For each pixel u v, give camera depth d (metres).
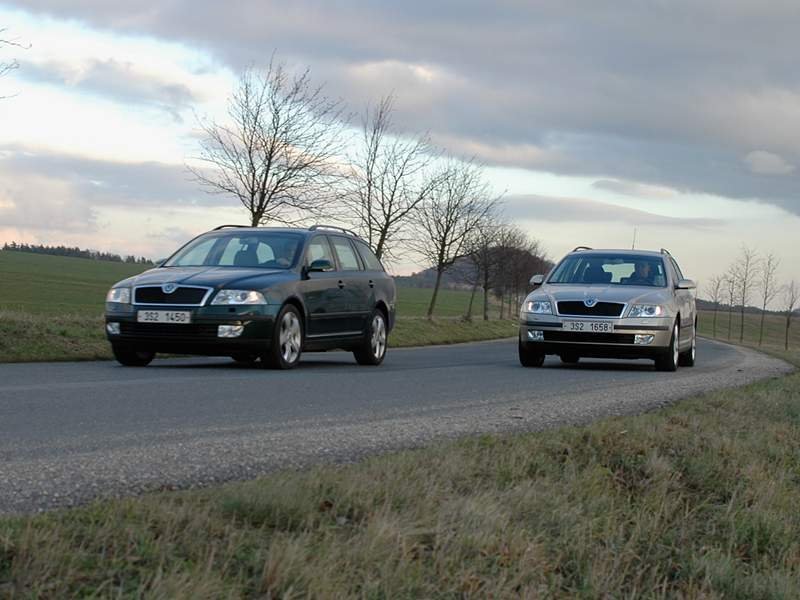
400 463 6.14
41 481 5.11
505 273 77.19
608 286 16.98
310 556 4.32
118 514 4.41
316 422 8.05
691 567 5.62
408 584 4.33
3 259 92.75
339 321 15.75
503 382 12.86
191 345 13.53
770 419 11.20
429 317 49.41
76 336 18.23
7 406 8.33
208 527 4.50
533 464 6.93
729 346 41.06
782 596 5.50
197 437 6.91
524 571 4.82
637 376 14.80
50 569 3.73
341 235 16.86
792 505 7.32
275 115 29.64
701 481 7.48
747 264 72.50
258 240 15.45
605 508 6.23
